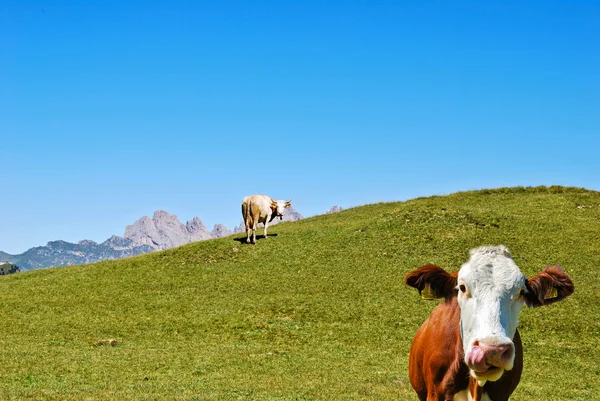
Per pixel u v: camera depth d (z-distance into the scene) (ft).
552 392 67.26
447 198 183.73
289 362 78.89
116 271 136.98
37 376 68.59
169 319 103.04
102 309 109.91
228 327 98.27
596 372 77.71
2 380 65.92
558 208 163.22
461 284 27.20
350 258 133.69
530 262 123.75
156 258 144.46
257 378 69.77
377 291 114.62
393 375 72.84
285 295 114.32
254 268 132.36
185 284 124.77
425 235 142.61
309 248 142.10
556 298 28.04
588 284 113.29
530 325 97.19
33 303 114.21
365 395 62.28
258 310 106.63
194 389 63.31
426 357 31.60
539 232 142.51
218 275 129.39
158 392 61.52
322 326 98.32
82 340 91.04
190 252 145.28
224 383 66.74
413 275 30.42
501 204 170.71
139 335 94.32
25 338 91.50
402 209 163.02
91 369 72.95
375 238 144.25
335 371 74.28
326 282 120.57
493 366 24.68
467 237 139.95
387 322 99.81
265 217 151.74
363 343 90.12
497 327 25.52
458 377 29.35
